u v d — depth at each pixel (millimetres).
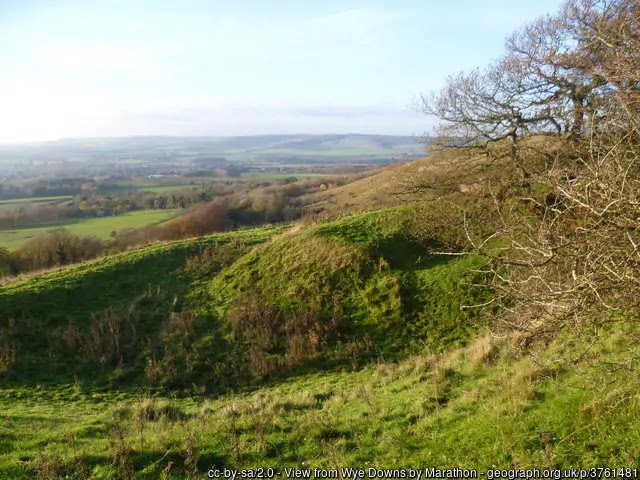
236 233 29203
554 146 17281
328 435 9562
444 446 8188
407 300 18734
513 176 17797
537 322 6312
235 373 16109
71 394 14867
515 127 19891
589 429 7168
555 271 5926
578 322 5336
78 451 8758
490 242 19422
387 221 23844
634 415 7004
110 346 17281
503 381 9758
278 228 29656
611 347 8500
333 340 17469
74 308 20078
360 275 20406
